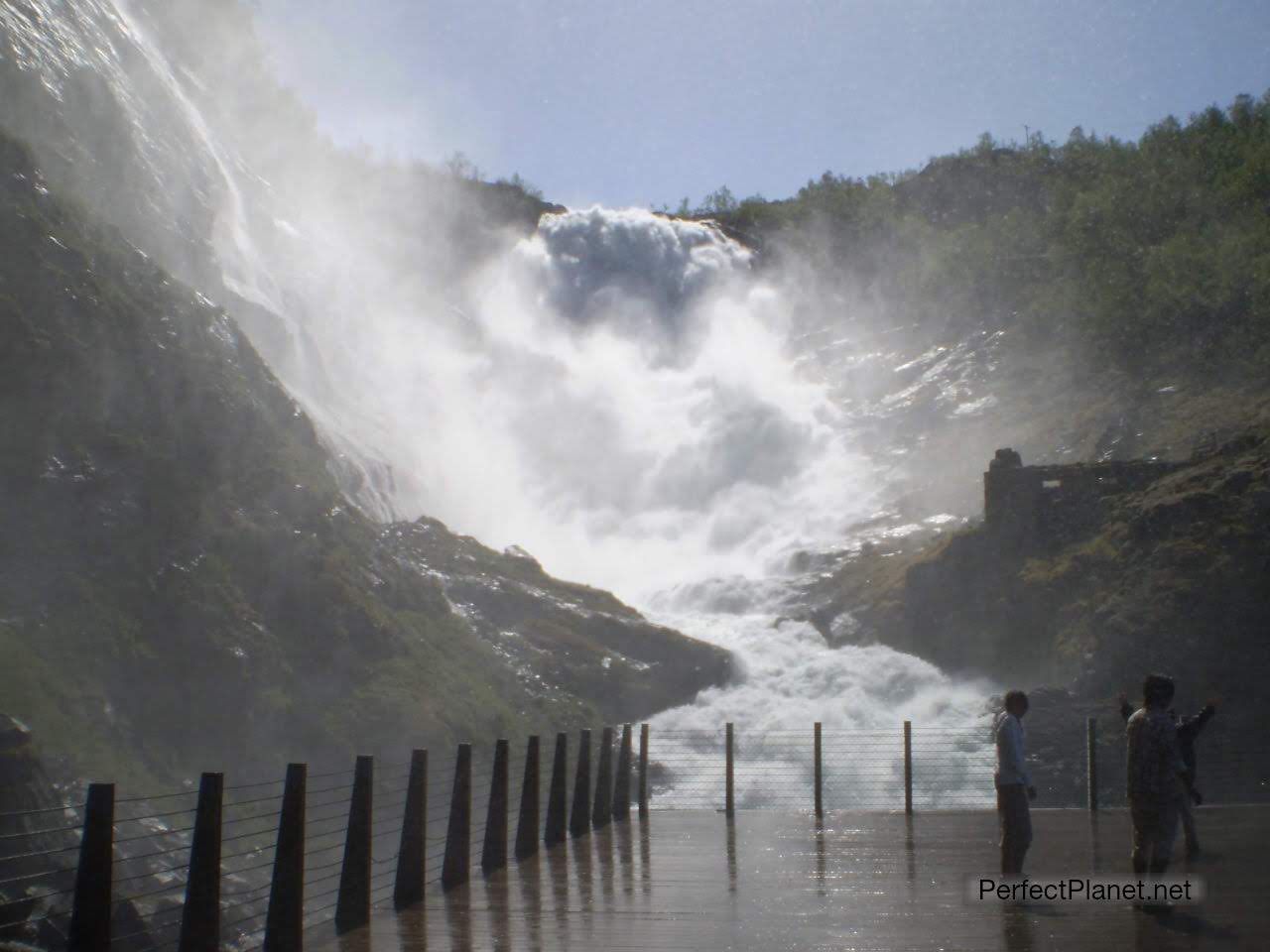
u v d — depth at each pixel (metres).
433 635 30.09
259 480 27.12
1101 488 35.69
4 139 25.06
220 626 23.14
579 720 31.73
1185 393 49.44
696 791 29.72
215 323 29.30
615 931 9.64
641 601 47.66
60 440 22.52
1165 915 10.06
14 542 20.83
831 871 12.47
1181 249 57.28
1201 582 30.53
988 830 15.41
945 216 93.62
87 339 23.80
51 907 13.12
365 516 33.94
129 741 19.92
